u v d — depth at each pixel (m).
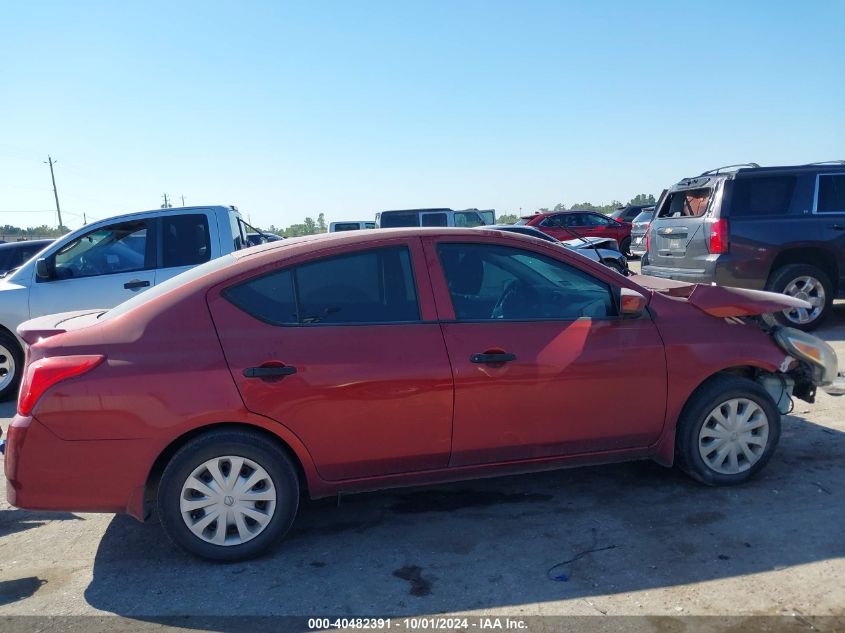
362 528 3.82
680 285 4.65
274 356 3.41
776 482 4.18
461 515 3.93
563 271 3.98
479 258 3.87
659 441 4.04
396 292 3.71
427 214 18.38
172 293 3.52
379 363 3.51
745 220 8.11
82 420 3.24
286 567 3.42
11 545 3.80
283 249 3.71
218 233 7.40
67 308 7.01
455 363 3.59
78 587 3.30
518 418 3.72
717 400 4.02
